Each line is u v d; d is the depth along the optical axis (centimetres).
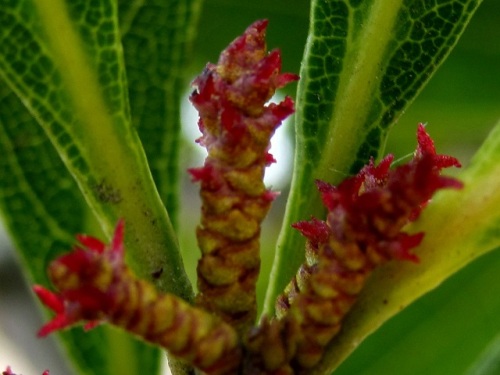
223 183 5
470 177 5
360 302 5
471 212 5
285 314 5
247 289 5
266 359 5
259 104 5
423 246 5
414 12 6
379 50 6
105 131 5
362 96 6
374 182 5
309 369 5
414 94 6
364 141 6
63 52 5
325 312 5
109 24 5
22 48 5
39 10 5
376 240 5
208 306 5
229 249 5
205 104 5
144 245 5
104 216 5
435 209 5
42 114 5
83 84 5
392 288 5
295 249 5
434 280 5
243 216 5
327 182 6
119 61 5
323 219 6
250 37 5
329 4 6
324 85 6
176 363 5
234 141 5
